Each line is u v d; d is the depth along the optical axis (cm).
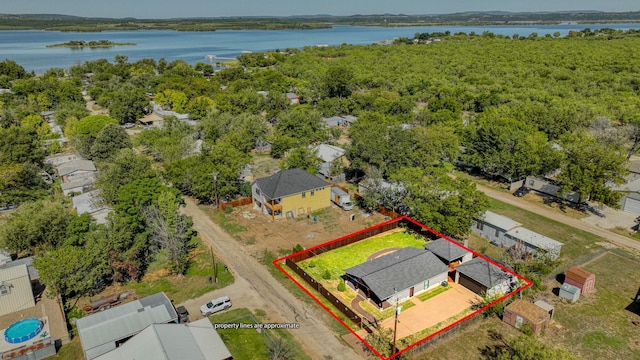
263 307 3722
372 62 18700
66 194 6197
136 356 2786
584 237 5000
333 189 5962
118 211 4519
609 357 3133
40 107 11744
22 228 4291
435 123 8444
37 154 6988
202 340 3067
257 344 3256
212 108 10875
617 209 5575
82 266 3762
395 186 5534
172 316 3316
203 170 5759
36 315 3616
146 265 4391
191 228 5016
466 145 7300
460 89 12238
